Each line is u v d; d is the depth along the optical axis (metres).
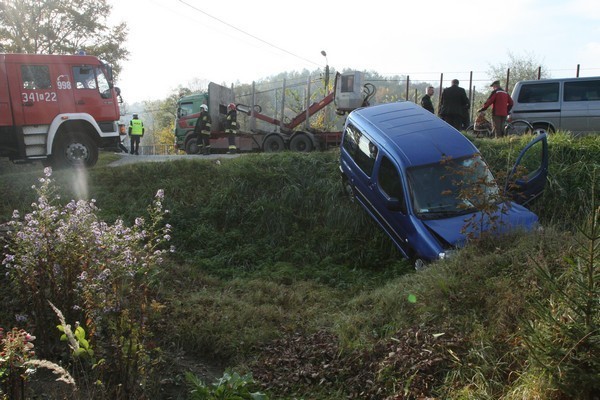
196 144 22.14
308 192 12.29
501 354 4.94
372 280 9.19
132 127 25.09
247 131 21.56
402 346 5.45
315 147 18.89
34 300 5.74
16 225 6.29
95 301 5.14
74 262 5.75
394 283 7.62
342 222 11.54
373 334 6.02
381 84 28.84
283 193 12.27
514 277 6.13
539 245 6.54
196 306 7.32
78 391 4.52
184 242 11.07
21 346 3.89
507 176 8.66
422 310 6.09
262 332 6.53
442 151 9.77
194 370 5.89
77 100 14.53
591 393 3.83
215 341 6.39
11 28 30.05
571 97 14.81
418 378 4.91
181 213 11.87
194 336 6.45
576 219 10.52
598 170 11.13
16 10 29.52
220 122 21.86
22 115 13.95
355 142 11.42
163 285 8.16
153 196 12.39
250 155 14.12
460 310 5.90
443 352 5.18
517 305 5.43
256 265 10.55
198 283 8.78
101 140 15.10
